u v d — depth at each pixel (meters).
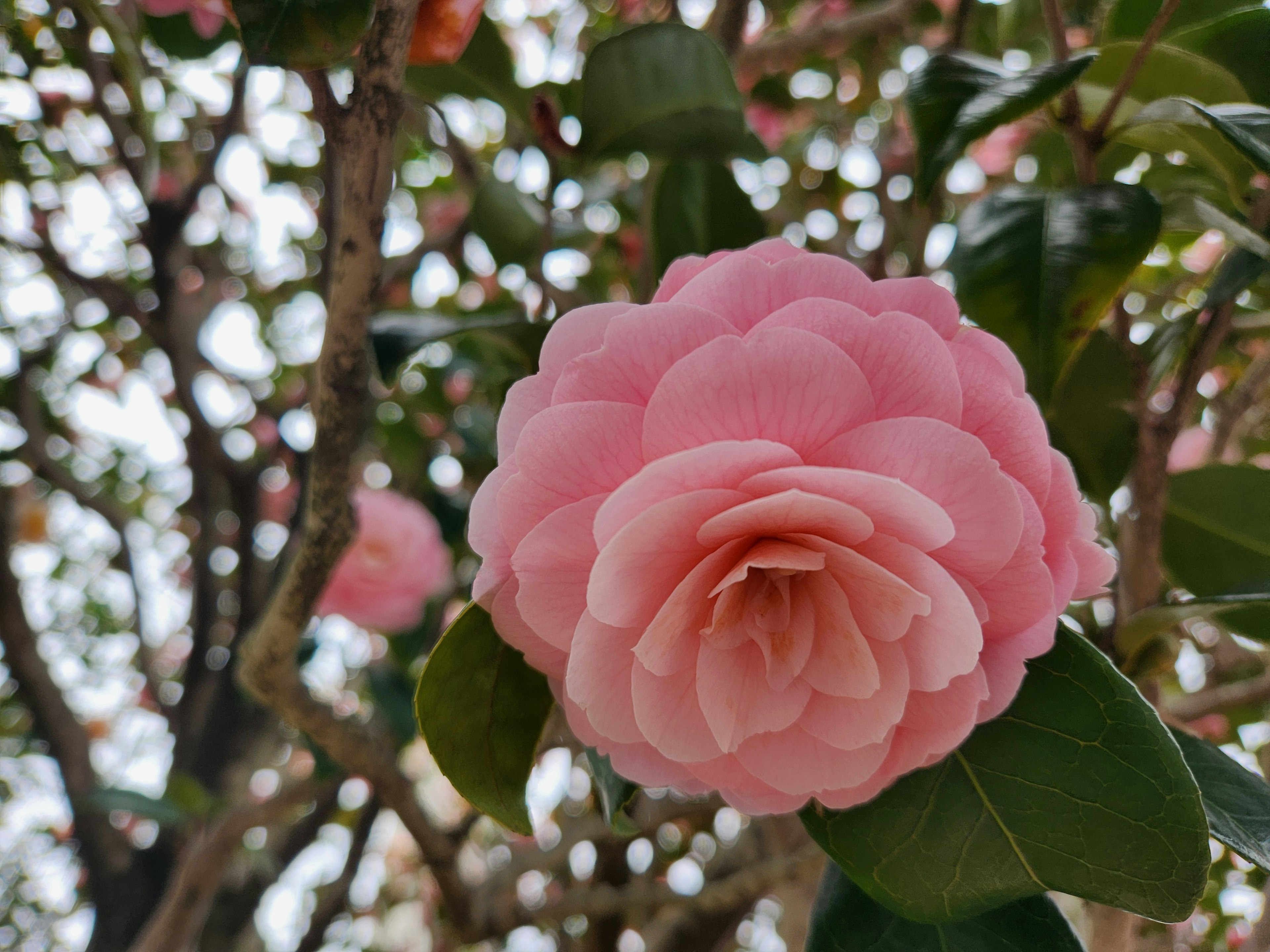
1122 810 0.19
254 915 0.70
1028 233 0.23
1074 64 0.23
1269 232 0.25
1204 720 0.50
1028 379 0.23
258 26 0.21
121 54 0.36
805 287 0.19
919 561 0.18
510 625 0.19
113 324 0.74
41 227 0.55
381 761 0.33
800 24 0.65
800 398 0.17
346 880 0.64
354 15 0.21
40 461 0.75
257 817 0.46
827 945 0.22
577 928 0.74
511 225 0.34
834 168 0.62
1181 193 0.28
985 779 0.20
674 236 0.32
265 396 0.83
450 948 0.76
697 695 0.20
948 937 0.22
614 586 0.18
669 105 0.29
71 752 0.72
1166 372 0.30
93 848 0.70
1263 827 0.21
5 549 0.72
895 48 0.63
